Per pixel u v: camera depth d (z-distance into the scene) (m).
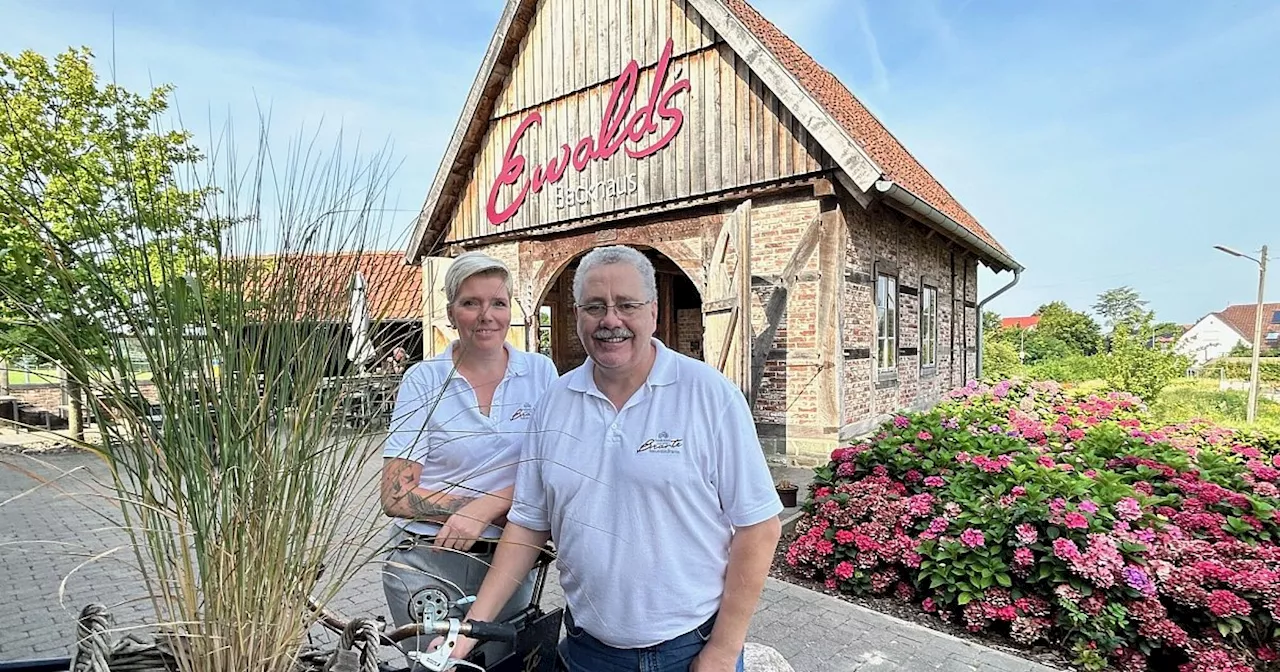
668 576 1.57
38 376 1.15
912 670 3.09
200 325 1.15
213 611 1.17
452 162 10.25
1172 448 4.75
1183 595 3.04
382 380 1.43
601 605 1.62
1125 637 3.10
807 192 7.29
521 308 9.92
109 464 1.15
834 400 7.18
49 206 1.13
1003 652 3.28
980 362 14.59
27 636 3.49
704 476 1.57
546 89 9.34
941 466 4.44
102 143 1.19
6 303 1.08
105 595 3.86
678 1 7.97
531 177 9.59
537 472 1.73
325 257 1.31
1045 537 3.43
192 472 1.14
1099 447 4.84
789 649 3.28
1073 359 20.30
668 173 8.15
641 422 1.59
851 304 7.62
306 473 1.23
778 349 7.53
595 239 9.02
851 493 4.28
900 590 3.83
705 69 7.81
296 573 1.24
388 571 1.90
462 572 1.87
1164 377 12.90
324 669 1.24
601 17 8.70
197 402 1.15
